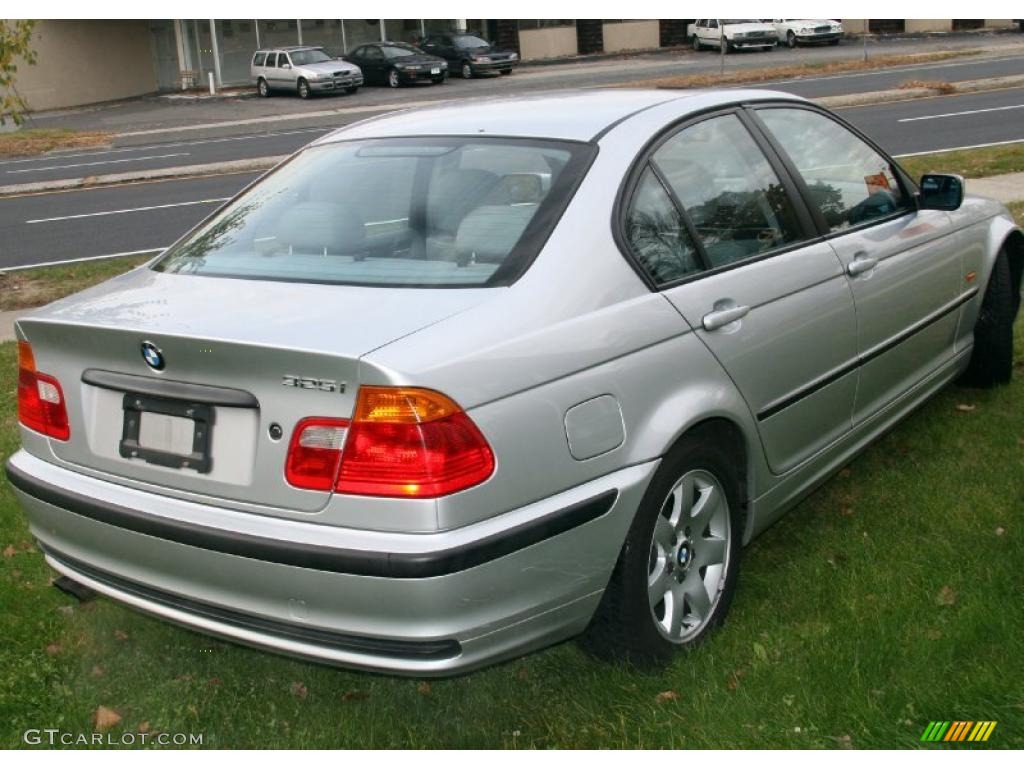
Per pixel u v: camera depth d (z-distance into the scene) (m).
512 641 2.86
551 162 3.38
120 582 3.12
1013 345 5.91
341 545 2.66
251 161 19.50
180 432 2.93
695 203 3.55
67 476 3.18
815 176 4.16
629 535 3.10
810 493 4.07
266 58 34.97
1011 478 4.41
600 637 3.20
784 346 3.67
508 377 2.78
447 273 3.08
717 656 3.32
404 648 2.70
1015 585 3.50
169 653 3.61
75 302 3.32
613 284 3.14
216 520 2.83
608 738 3.02
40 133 27.95
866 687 3.06
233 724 3.22
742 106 3.99
